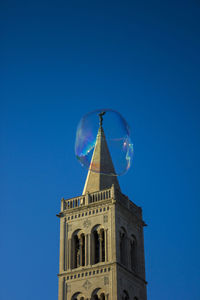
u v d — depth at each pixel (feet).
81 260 343.87
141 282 352.08
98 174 365.81
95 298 330.95
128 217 360.28
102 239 344.90
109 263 333.01
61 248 352.08
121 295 328.49
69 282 340.18
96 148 375.25
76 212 358.23
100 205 352.69
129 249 351.46
